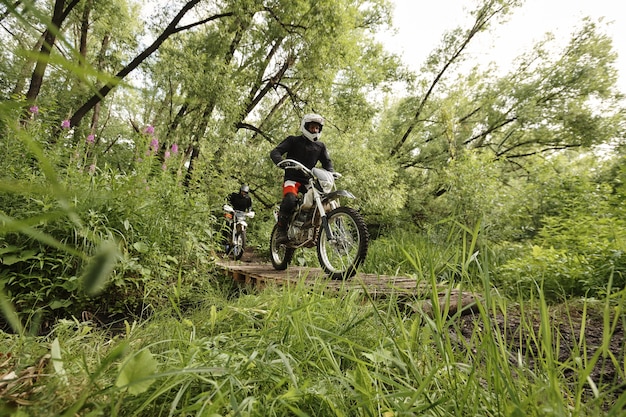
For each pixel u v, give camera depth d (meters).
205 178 5.43
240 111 12.45
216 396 1.08
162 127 10.70
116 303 2.98
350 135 14.12
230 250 7.81
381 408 1.07
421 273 1.28
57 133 4.60
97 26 14.34
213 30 13.68
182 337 1.52
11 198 3.13
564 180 8.06
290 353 1.46
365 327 1.80
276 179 13.19
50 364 1.09
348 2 14.19
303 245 4.22
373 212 13.20
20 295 2.67
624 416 0.71
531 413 0.94
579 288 3.75
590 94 16.00
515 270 4.22
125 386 0.80
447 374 1.17
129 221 3.47
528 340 1.08
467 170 9.27
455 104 18.45
